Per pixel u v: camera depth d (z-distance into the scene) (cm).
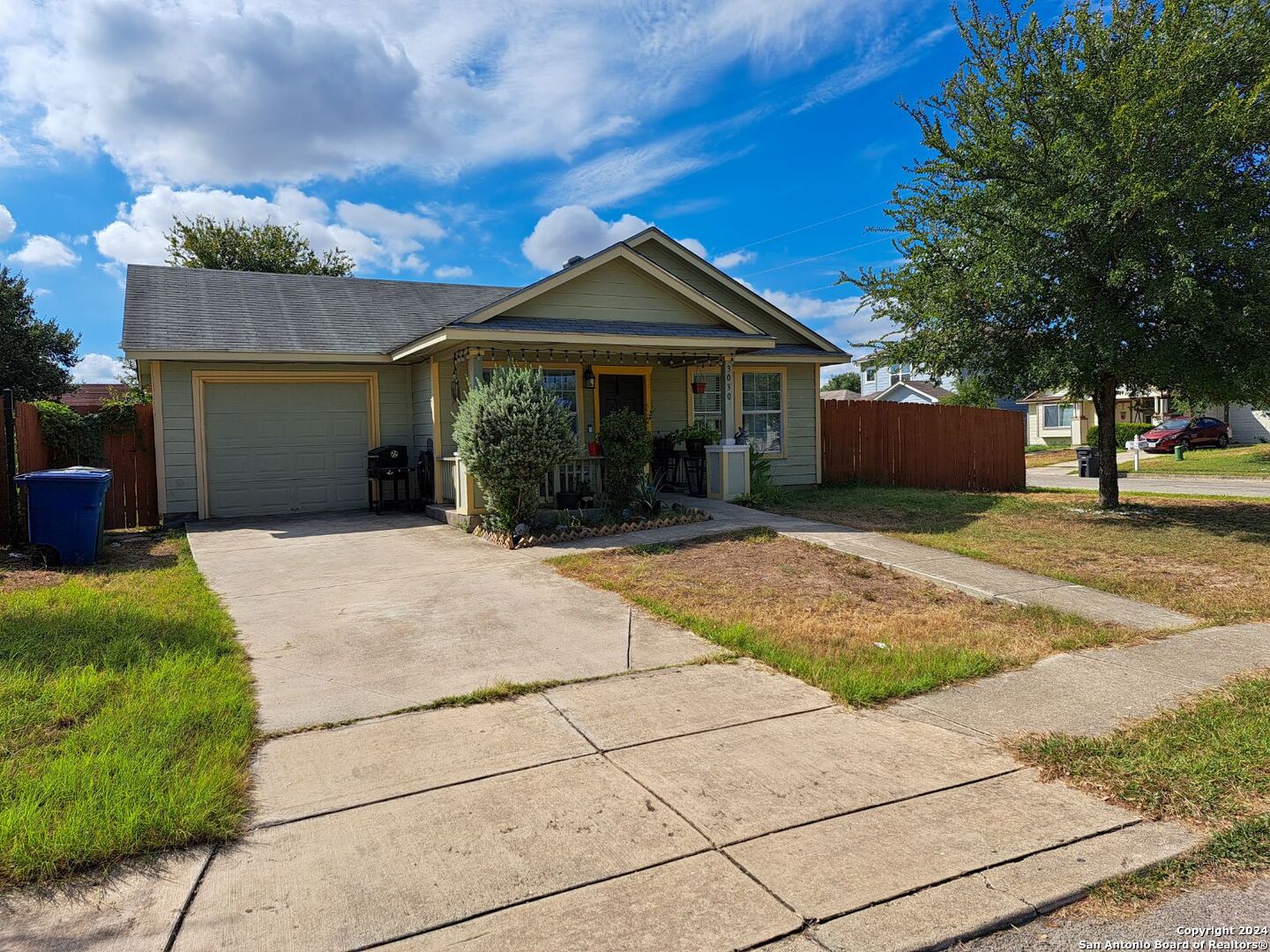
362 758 386
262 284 1546
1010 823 328
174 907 268
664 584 750
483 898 274
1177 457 2825
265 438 1315
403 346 1234
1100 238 995
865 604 693
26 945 246
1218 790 355
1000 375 1180
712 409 1523
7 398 922
